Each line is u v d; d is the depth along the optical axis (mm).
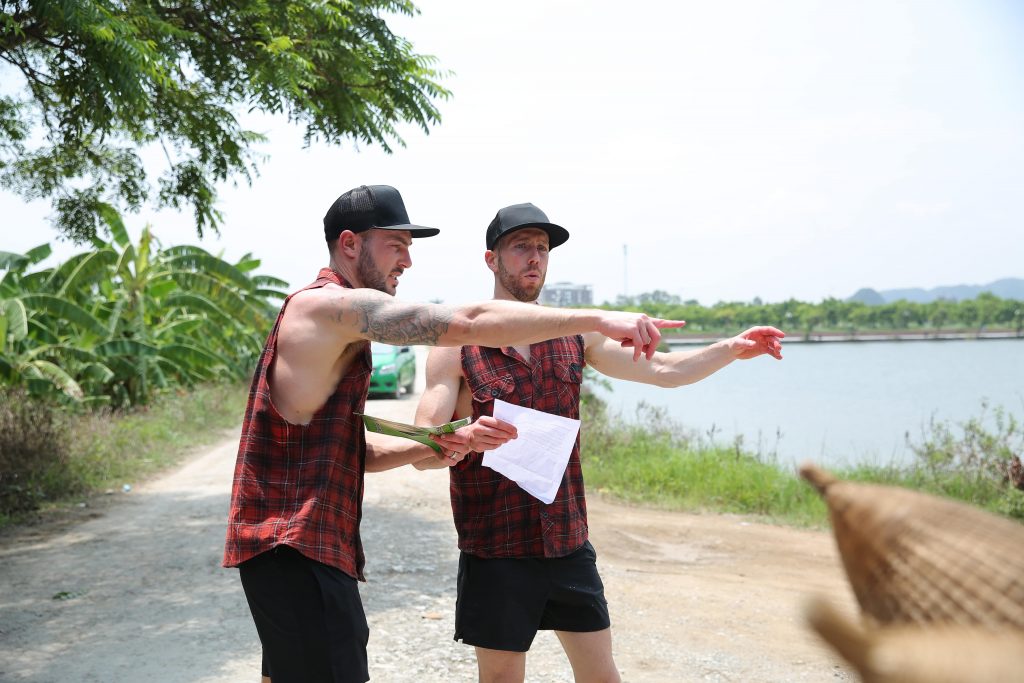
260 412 2348
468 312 2152
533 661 4621
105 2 6445
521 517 2836
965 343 82562
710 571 6637
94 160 8977
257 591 2295
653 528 8102
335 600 2273
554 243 3203
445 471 10836
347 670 2277
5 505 8570
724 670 4531
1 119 8352
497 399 2984
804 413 20906
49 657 4664
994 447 9719
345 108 8016
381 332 2219
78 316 14312
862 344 83812
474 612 2885
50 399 12508
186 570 6391
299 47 7688
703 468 10203
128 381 16281
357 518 2438
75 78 6332
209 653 4723
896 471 10102
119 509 8742
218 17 7520
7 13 5738
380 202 2527
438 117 8164
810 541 7719
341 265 2549
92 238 9320
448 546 7129
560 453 2787
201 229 9164
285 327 2352
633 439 11930
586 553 2914
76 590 5898
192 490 9852
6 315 13133
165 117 8352
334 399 2361
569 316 2070
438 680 4316
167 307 17609
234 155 8656
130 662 4586
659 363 3045
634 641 4980
